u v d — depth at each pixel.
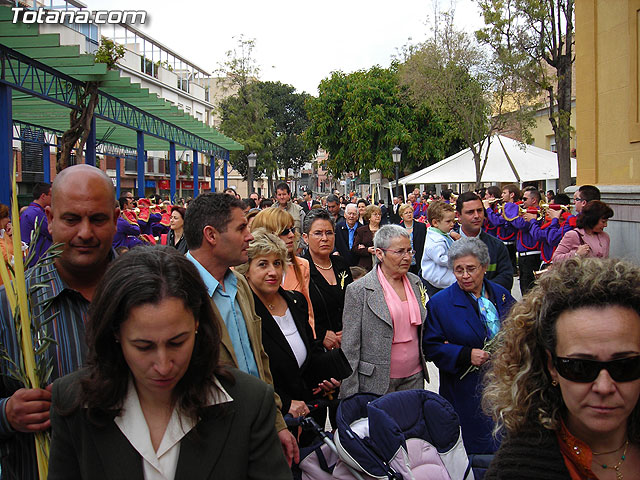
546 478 1.67
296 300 3.98
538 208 9.21
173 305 1.63
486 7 18.70
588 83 10.91
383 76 35.59
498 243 5.72
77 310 2.34
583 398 1.54
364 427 2.99
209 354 1.79
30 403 2.00
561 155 18.30
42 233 4.61
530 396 1.73
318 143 37.69
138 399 1.77
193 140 26.14
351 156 35.78
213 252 2.93
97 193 2.36
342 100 35.72
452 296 4.07
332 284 5.09
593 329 1.51
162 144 26.39
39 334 2.18
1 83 10.51
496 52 20.23
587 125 10.98
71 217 2.33
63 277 2.41
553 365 1.65
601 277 1.56
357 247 8.94
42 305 2.26
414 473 2.82
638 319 1.53
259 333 3.10
